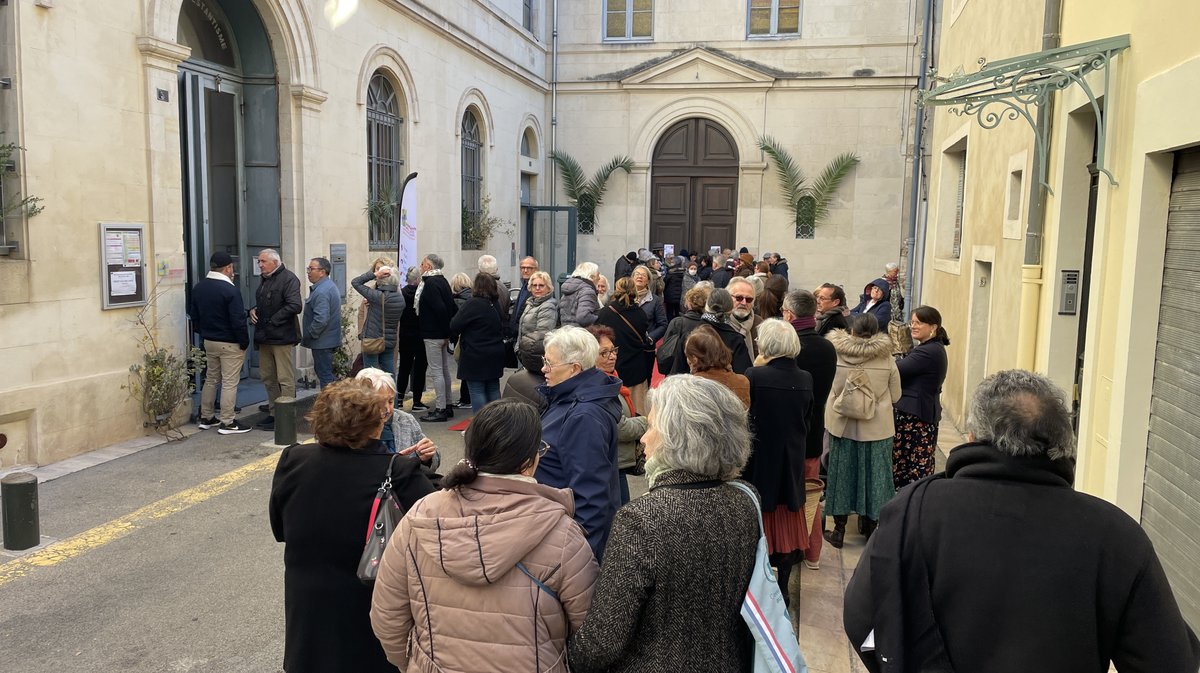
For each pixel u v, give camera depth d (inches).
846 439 213.2
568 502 92.9
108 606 175.5
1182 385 139.6
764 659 82.6
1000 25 300.8
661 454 87.4
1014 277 265.9
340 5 422.0
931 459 223.8
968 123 357.1
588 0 774.5
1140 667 73.4
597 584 83.9
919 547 80.2
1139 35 156.9
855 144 740.0
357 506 107.2
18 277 250.4
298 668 108.0
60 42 262.2
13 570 191.8
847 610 84.5
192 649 159.2
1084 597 74.2
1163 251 149.9
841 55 733.3
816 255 755.4
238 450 290.7
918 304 539.8
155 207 301.9
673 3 762.8
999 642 75.5
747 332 246.2
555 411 136.9
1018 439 78.2
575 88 784.3
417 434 153.2
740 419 89.2
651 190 795.4
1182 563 135.9
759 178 760.3
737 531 84.5
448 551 84.8
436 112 543.8
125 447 287.3
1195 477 132.3
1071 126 208.8
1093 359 173.9
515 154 713.0
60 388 265.7
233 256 395.5
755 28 753.6
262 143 393.4
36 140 255.3
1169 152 146.6
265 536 214.7
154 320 304.0
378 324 354.9
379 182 488.4
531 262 353.1
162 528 218.8
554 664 86.8
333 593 106.8
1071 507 76.8
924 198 530.6
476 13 600.1
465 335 315.9
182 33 353.7
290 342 328.2
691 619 81.5
